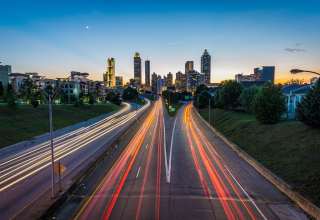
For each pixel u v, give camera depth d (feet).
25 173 93.20
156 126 233.96
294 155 97.30
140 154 123.13
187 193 73.92
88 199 69.92
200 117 296.92
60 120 246.27
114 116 328.49
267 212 62.54
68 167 101.40
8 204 66.23
